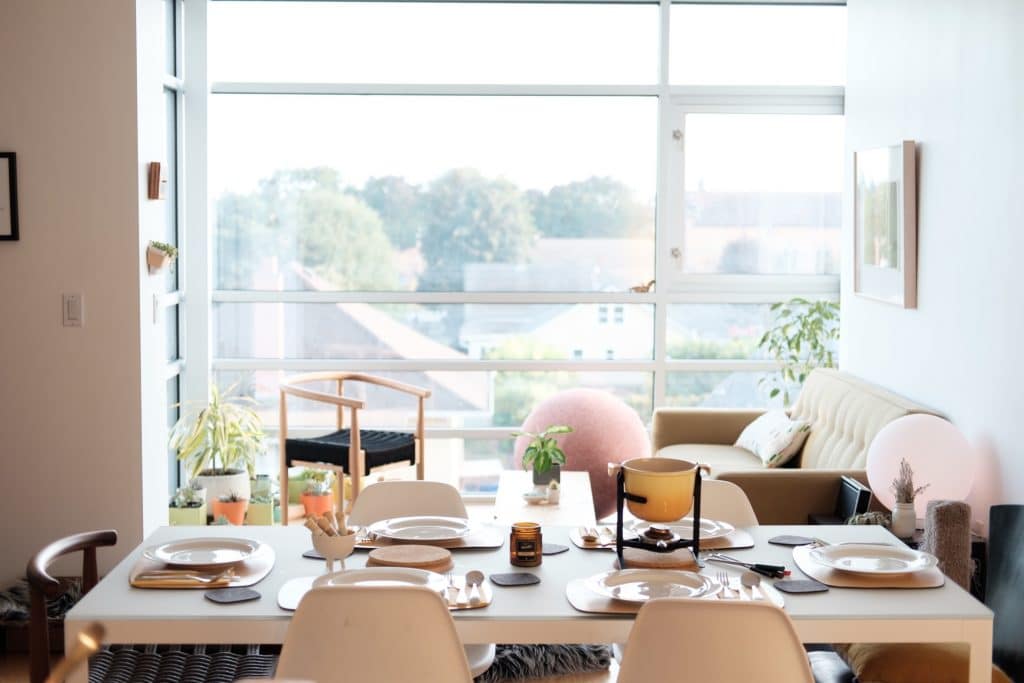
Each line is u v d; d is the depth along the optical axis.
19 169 4.61
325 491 6.17
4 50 4.57
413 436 5.78
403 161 6.48
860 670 2.90
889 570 2.69
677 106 6.44
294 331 6.52
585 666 4.07
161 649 3.64
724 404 6.59
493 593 2.59
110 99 4.60
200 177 6.28
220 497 5.84
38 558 2.69
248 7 6.36
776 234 6.52
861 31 5.82
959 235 4.55
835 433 5.14
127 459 4.70
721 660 2.23
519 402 6.57
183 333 6.36
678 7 6.41
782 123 6.47
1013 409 4.11
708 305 6.56
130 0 4.57
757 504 4.53
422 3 6.39
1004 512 3.38
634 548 2.90
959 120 4.54
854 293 5.84
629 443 5.79
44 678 2.62
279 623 2.43
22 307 4.65
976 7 4.37
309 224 6.48
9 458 4.70
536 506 4.75
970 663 2.47
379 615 2.30
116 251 4.64
